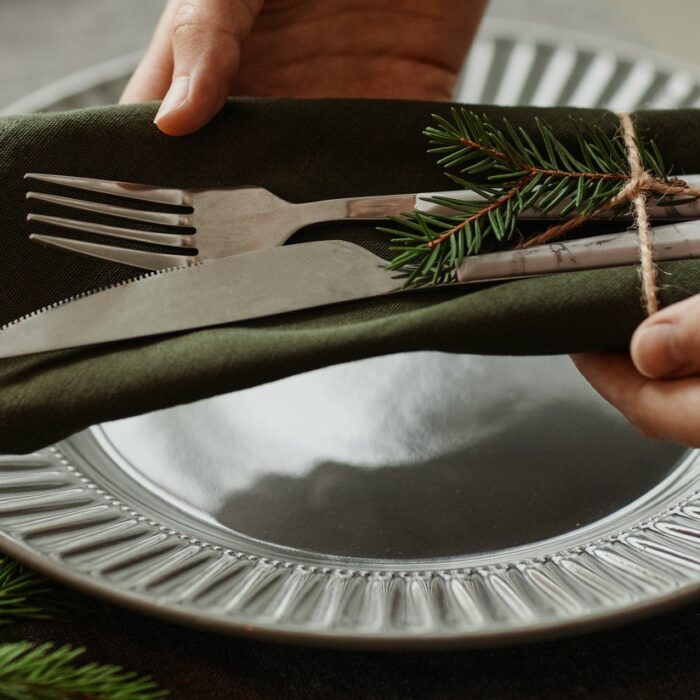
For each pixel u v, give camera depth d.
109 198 0.50
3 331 0.47
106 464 0.50
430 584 0.45
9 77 0.79
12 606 0.46
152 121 0.51
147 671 0.45
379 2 0.64
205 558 0.46
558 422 0.52
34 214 0.49
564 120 0.53
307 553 0.47
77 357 0.47
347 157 0.52
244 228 0.50
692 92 0.66
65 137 0.51
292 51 0.64
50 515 0.46
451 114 0.53
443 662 0.45
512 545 0.47
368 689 0.45
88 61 0.81
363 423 0.52
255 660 0.45
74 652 0.42
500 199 0.49
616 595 0.43
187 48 0.52
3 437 0.46
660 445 0.51
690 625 0.46
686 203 0.49
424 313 0.47
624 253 0.48
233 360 0.46
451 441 0.51
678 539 0.46
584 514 0.48
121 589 0.43
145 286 0.48
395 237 0.50
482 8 0.66
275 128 0.52
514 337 0.47
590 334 0.47
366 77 0.66
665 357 0.45
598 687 0.45
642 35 0.84
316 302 0.48
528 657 0.45
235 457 0.51
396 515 0.48
